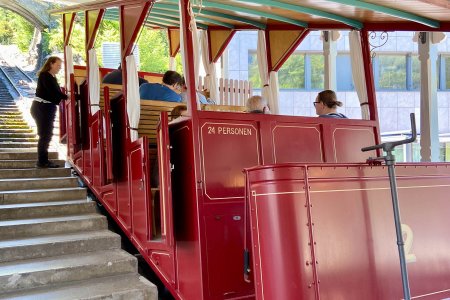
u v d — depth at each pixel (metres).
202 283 4.09
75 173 7.77
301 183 3.41
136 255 6.08
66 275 4.93
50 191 6.76
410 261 3.96
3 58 23.22
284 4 5.24
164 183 4.49
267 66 6.80
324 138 5.12
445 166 4.43
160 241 4.77
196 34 4.42
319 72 15.68
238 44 14.63
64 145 9.20
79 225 6.07
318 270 3.38
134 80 5.29
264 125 4.69
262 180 3.39
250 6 5.59
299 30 6.46
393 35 16.59
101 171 6.17
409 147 13.86
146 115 6.11
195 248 4.21
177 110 5.32
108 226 6.46
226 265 4.24
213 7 5.79
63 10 7.75
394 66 16.77
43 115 7.49
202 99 6.85
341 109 16.16
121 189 5.87
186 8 4.40
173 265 4.55
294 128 4.92
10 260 5.15
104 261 5.18
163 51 18.53
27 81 16.89
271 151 4.69
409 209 4.04
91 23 6.71
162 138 4.45
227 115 4.46
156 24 8.58
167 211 4.42
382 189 3.88
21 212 6.16
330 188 3.56
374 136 5.72
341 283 3.47
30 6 23.83
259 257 3.38
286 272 3.28
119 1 5.40
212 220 4.23
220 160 4.36
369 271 3.65
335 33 8.70
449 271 4.23
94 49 6.72
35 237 5.68
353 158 5.39
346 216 3.60
